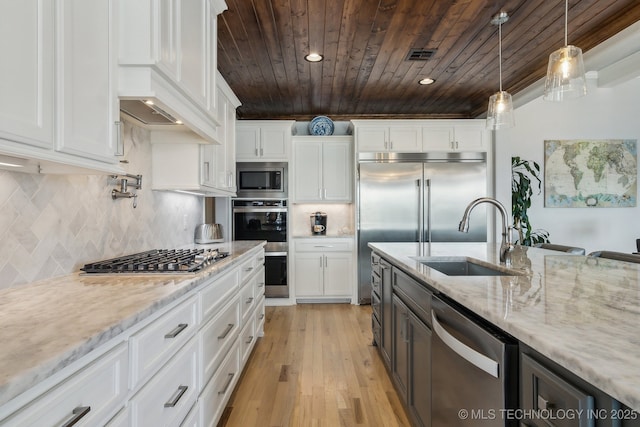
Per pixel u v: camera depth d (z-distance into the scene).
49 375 0.67
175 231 2.90
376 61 3.33
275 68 3.48
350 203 4.92
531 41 2.95
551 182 5.37
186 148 2.46
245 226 4.59
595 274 1.53
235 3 2.37
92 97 1.25
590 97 5.38
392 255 2.31
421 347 1.70
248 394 2.33
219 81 2.79
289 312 4.24
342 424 2.00
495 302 1.06
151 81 1.44
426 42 2.95
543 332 0.80
